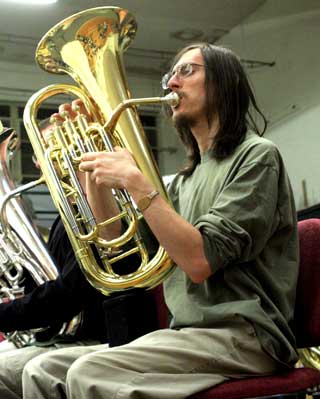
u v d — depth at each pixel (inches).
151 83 296.4
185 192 63.8
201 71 61.3
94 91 61.7
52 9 239.8
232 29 269.3
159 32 265.3
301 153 240.8
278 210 57.2
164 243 51.9
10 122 277.9
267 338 52.1
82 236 55.9
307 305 58.2
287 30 245.1
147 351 51.3
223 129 59.8
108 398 48.6
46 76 284.0
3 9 240.1
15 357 72.7
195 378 50.6
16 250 75.7
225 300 55.1
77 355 60.1
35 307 67.8
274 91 253.3
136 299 64.2
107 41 63.8
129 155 54.7
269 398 53.5
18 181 271.0
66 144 58.9
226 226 52.5
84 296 67.7
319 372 55.3
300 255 60.0
